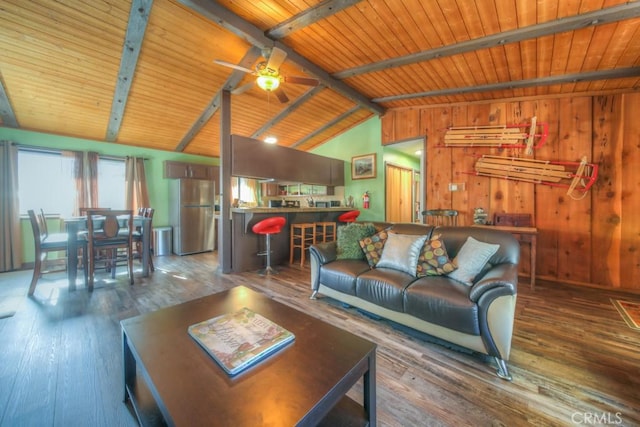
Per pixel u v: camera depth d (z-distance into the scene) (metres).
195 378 1.00
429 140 4.83
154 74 3.58
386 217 5.85
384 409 1.39
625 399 1.45
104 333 2.14
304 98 4.84
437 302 1.87
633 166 3.25
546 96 3.76
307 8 2.60
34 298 2.91
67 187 4.62
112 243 3.36
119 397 1.45
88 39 2.89
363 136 6.02
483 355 1.87
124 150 5.29
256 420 0.81
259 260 4.35
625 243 3.29
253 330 1.32
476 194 4.32
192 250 5.65
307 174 5.38
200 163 6.39
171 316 1.51
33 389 1.50
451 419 1.32
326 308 2.65
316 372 1.04
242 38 3.09
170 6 2.64
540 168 3.78
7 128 4.09
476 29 2.62
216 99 4.36
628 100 3.28
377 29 2.80
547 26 2.40
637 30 2.33
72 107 3.95
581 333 2.18
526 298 2.98
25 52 2.95
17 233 4.12
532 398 1.46
